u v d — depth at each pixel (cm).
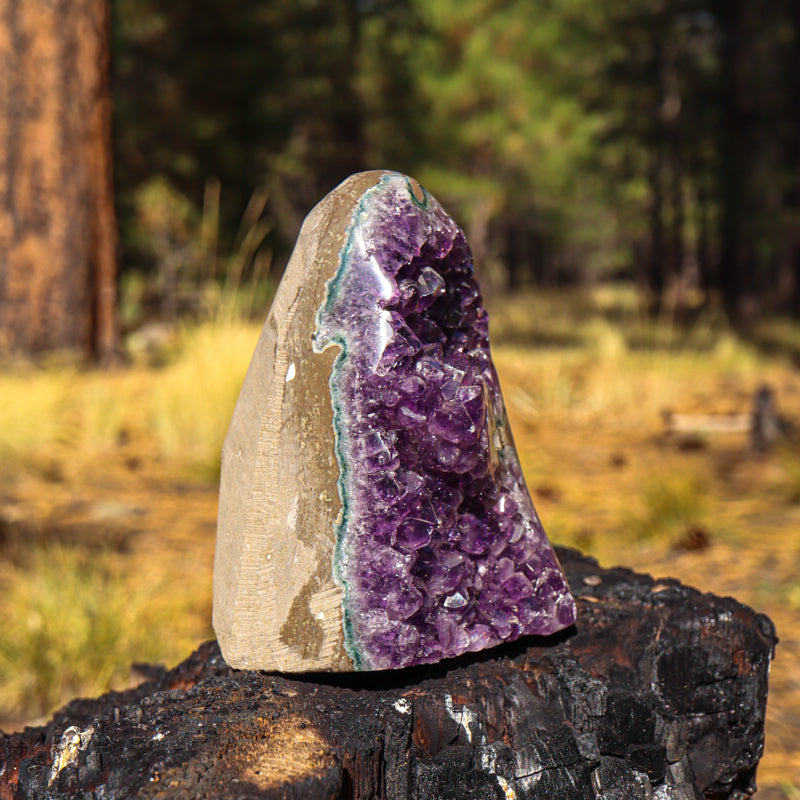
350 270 75
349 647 74
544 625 78
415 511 75
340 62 608
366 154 679
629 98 696
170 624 106
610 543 139
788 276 772
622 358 314
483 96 675
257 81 512
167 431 195
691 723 80
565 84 688
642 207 819
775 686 99
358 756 72
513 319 490
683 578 123
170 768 70
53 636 102
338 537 74
